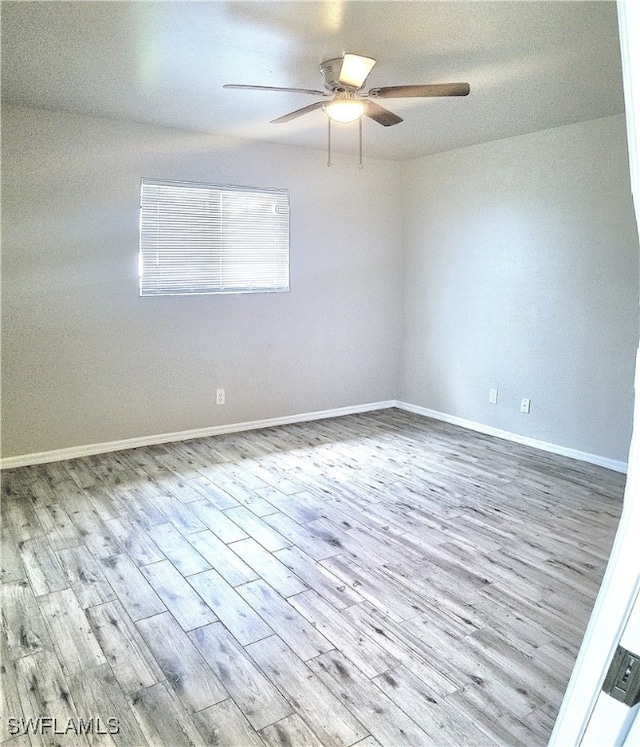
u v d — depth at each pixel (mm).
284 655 2102
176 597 2469
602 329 4059
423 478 3906
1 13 2289
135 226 4223
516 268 4598
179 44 2613
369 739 1728
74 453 4199
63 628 2242
